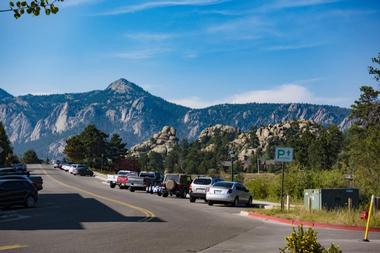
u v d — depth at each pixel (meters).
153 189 46.56
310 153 142.75
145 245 15.53
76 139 147.12
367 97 62.66
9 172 45.53
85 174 86.31
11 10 10.34
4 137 112.81
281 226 22.41
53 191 46.03
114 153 153.75
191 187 37.56
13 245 15.02
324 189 27.94
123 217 24.25
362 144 37.06
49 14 10.47
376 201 29.19
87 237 17.08
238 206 35.19
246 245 16.11
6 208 29.16
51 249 14.36
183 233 18.81
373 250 15.42
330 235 19.61
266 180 46.16
